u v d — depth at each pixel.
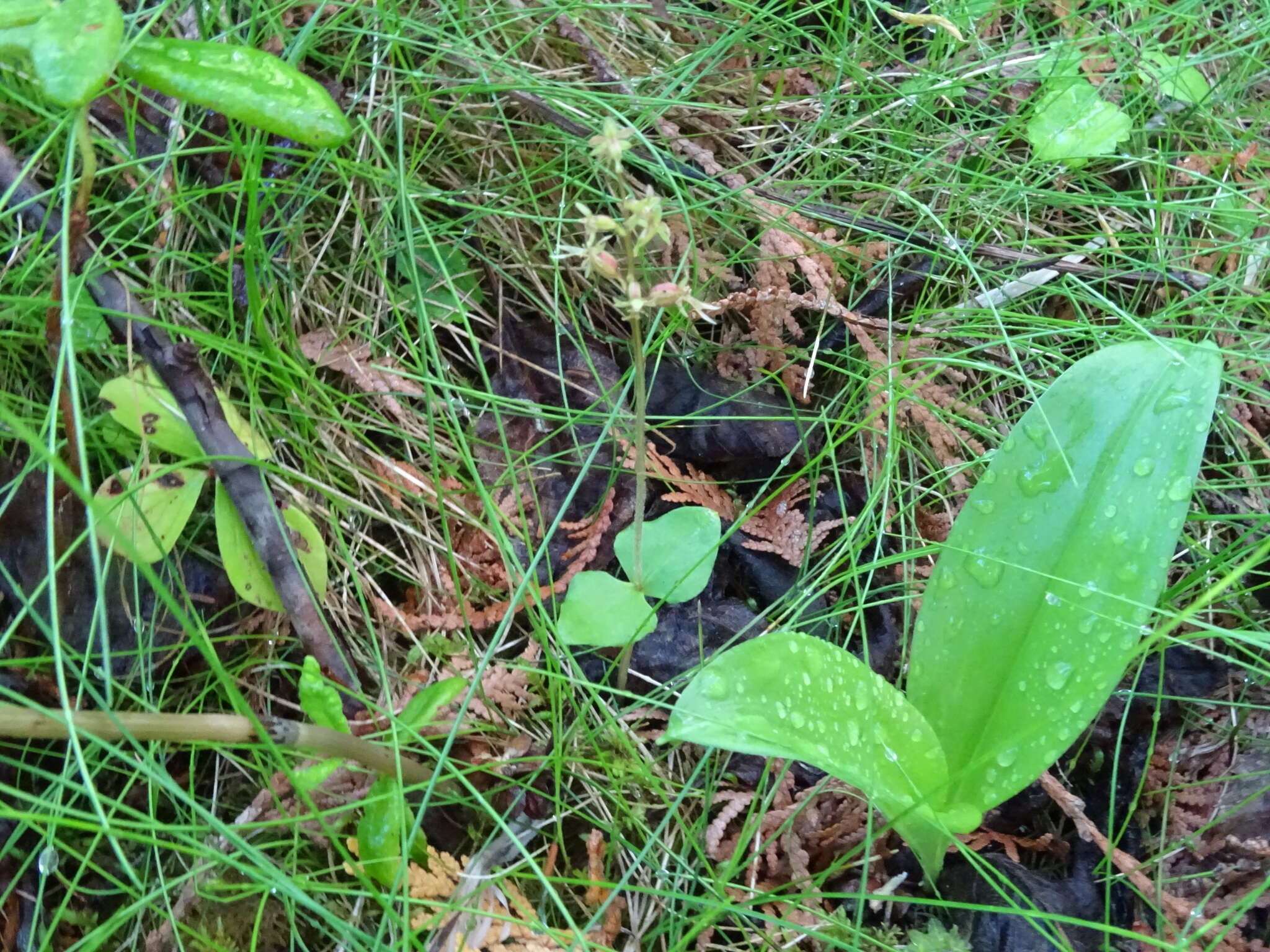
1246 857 0.25
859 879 0.25
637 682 0.27
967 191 0.33
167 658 0.25
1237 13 0.38
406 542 0.28
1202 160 0.35
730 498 0.29
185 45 0.21
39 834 0.24
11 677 0.24
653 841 0.23
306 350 0.29
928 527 0.29
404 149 0.31
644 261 0.29
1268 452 0.30
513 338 0.31
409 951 0.23
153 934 0.23
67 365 0.23
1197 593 0.28
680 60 0.34
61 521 0.25
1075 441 0.23
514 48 0.31
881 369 0.30
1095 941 0.24
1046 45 0.36
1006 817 0.25
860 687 0.22
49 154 0.27
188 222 0.29
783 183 0.33
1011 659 0.23
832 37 0.36
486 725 0.25
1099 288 0.33
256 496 0.24
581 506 0.29
